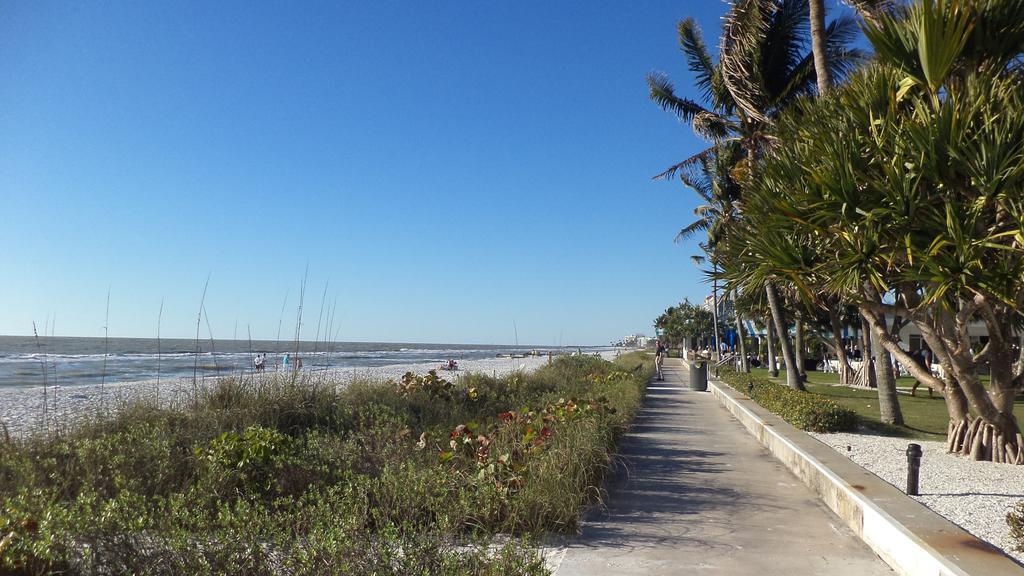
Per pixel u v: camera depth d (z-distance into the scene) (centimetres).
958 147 764
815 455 834
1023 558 518
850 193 821
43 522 439
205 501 580
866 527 591
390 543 452
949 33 789
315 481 677
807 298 884
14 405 1545
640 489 808
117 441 707
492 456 748
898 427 1301
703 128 2209
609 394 1591
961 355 948
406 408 1179
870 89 901
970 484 785
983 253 784
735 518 675
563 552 563
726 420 1569
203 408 944
